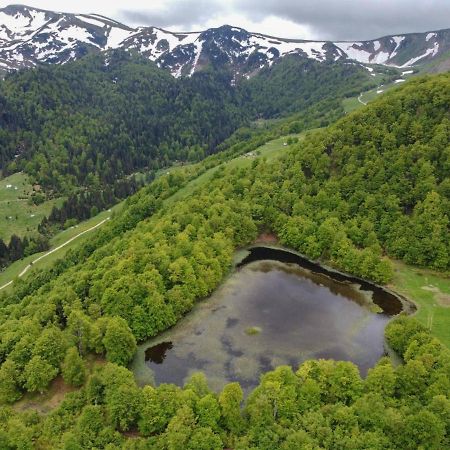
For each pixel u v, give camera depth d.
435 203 126.25
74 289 108.25
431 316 104.75
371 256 122.12
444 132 136.62
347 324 104.00
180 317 106.00
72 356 83.62
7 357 87.31
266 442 64.12
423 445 62.97
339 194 142.88
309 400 72.38
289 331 101.25
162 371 89.25
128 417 70.44
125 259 112.06
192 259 115.81
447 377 74.38
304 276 125.88
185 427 66.31
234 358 92.56
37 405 80.62
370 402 68.56
